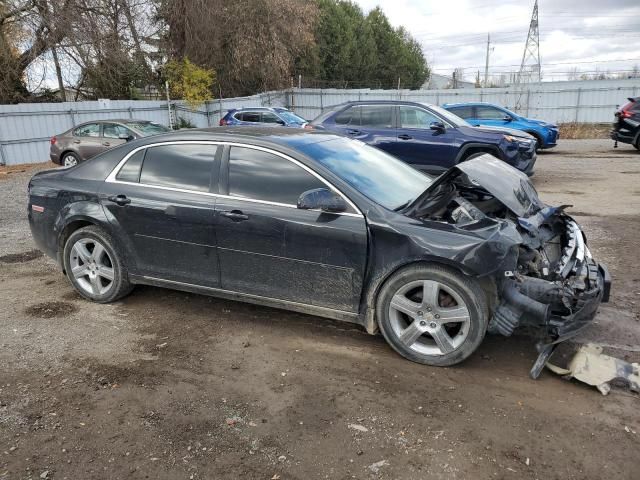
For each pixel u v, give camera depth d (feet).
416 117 32.99
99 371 11.91
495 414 10.14
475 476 8.50
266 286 13.28
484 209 14.02
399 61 172.14
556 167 45.78
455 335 12.12
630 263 18.88
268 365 12.14
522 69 123.34
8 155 58.03
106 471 8.71
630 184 36.04
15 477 8.57
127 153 15.12
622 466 8.68
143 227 14.47
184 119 81.97
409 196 13.55
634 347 12.74
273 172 13.12
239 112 60.23
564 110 90.99
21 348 13.00
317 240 12.31
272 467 8.79
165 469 8.76
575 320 11.21
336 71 145.18
